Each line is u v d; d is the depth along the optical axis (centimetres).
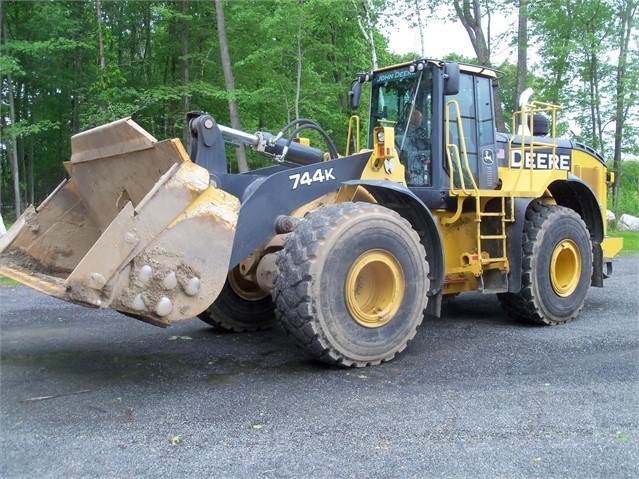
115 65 1683
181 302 386
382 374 437
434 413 357
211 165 484
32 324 618
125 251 367
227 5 1703
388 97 616
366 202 507
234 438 320
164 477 276
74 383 417
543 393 394
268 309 595
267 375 436
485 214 565
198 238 389
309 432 328
